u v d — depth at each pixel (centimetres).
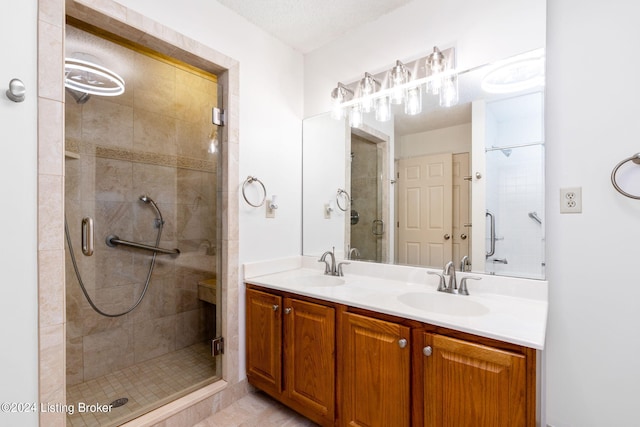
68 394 173
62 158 112
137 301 213
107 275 198
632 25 122
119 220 204
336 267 201
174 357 222
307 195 230
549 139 140
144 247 218
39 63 106
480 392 100
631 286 122
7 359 97
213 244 230
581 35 132
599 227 129
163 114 226
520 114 144
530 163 142
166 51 159
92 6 124
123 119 203
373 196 196
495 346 99
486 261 154
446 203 168
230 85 180
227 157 179
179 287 237
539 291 137
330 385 144
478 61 155
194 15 162
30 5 102
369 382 129
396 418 120
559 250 137
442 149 168
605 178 127
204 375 195
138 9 139
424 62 173
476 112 156
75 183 179
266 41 203
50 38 109
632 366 122
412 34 177
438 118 169
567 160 136
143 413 149
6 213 97
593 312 130
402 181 184
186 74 223
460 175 162
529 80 141
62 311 111
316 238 225
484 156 154
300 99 231
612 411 126
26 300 102
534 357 91
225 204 180
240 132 185
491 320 110
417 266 178
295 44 219
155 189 224
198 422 161
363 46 198
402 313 119
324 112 220
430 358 112
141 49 201
